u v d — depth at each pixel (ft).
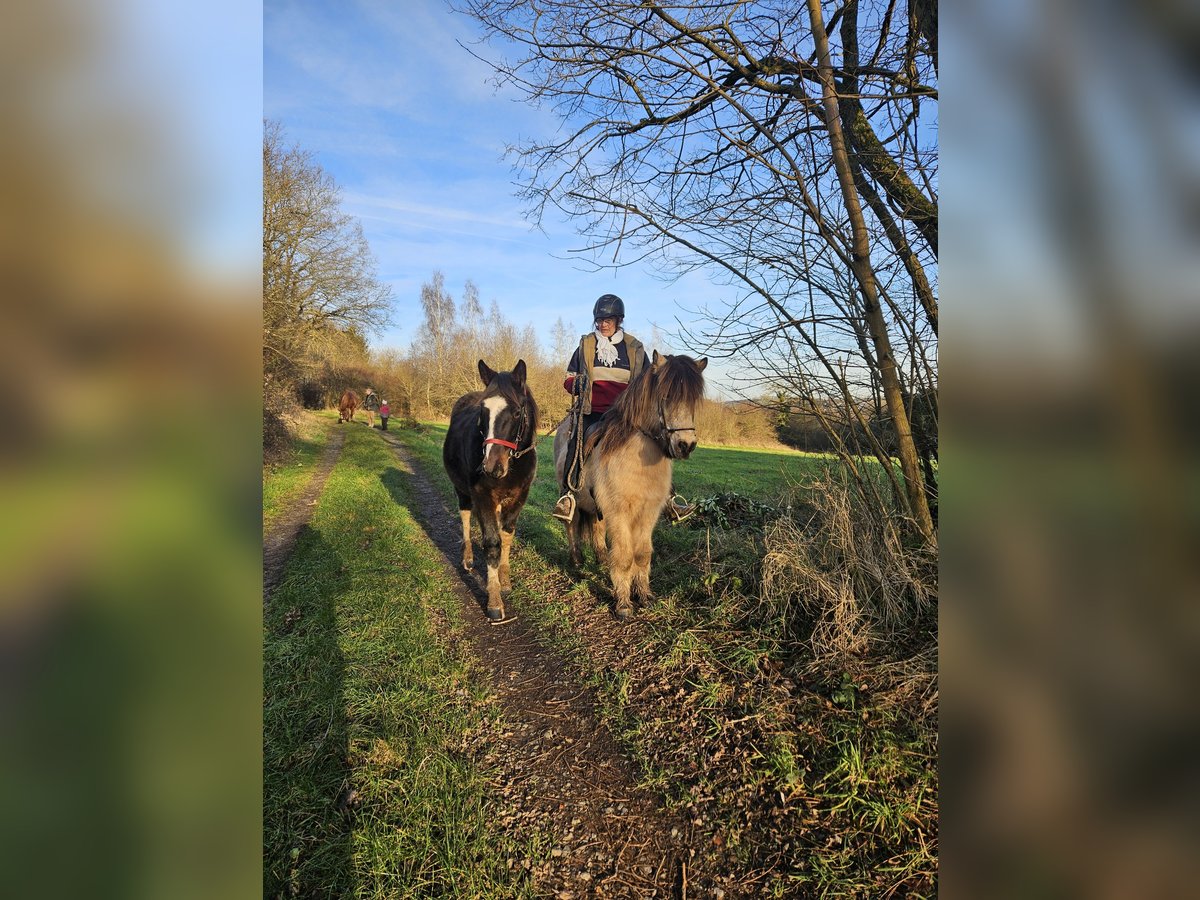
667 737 9.85
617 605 14.43
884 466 12.34
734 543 16.67
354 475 41.93
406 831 8.02
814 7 11.41
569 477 15.99
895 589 11.59
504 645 13.97
